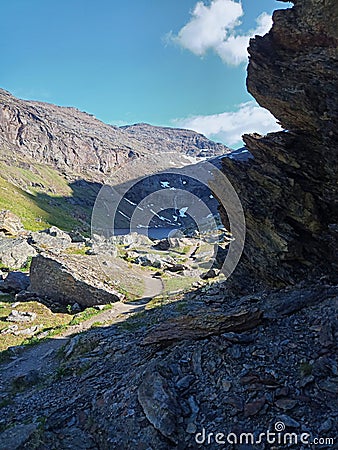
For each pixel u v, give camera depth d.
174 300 18.61
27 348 16.45
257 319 10.54
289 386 7.75
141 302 22.22
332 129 11.67
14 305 23.92
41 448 7.19
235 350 9.25
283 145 13.60
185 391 8.24
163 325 12.23
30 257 36.09
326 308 10.52
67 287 24.69
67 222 161.75
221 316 10.95
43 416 8.65
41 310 23.14
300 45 12.02
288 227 13.98
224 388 8.07
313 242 13.80
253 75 13.69
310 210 13.41
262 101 13.74
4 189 173.25
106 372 11.02
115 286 23.34
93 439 7.56
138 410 7.85
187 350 9.95
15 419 8.88
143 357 11.11
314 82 11.69
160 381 8.36
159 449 6.74
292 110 12.65
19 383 11.80
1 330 19.34
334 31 10.73
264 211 14.43
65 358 14.20
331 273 13.12
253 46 13.47
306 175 13.45
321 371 7.95
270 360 8.73
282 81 12.62
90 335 15.83
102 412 8.38
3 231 47.12
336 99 11.20
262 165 14.75
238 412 7.33
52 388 10.90
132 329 15.88
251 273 15.97
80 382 10.75
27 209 153.62
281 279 14.13
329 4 10.46
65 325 19.58
